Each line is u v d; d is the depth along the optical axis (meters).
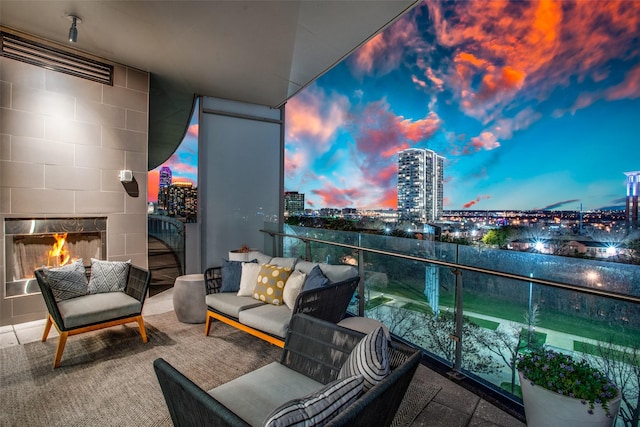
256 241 5.48
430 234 11.39
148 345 2.87
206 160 5.03
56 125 3.50
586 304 2.18
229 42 3.43
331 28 3.18
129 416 1.90
